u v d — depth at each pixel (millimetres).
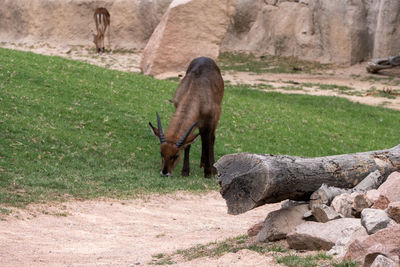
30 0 76125
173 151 20141
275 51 70750
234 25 74938
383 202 10773
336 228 10078
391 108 43812
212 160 23281
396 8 59875
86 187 19297
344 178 12156
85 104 30297
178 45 53844
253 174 10820
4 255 11133
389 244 8461
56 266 10469
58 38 75375
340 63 63938
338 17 63531
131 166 23688
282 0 71500
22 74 32781
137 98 34125
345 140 33125
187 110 21016
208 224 16500
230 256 10227
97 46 67562
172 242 13492
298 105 42531
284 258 9359
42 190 18062
